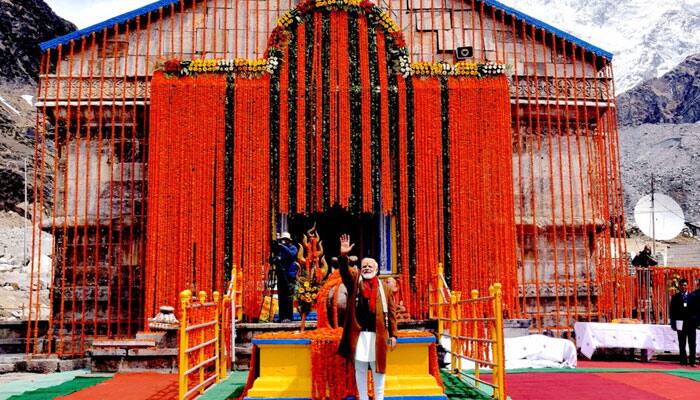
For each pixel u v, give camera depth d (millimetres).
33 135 80000
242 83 15852
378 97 15789
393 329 8875
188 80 15922
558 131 17719
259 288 15172
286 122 15672
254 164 15570
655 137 137875
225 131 15703
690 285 18391
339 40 15883
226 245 15352
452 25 17828
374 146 15594
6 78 98625
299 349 9664
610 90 18266
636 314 18781
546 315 17328
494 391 10477
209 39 17453
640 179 118938
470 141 16078
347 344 8750
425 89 16047
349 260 9375
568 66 18172
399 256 15578
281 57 15945
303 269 15914
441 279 14922
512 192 16047
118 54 17469
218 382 12141
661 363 15711
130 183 17141
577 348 16609
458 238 15758
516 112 17719
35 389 12070
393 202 15742
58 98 17125
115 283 16859
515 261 15922
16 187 64812
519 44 18016
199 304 10867
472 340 11734
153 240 15438
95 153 17250
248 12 17562
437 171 15859
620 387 11727
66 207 16688
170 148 15703
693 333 15031
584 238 17609
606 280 17594
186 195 15539
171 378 12914
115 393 11273
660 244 61219
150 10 17500
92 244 16938
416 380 9555
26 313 28203
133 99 17172
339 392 9375
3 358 15422
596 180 18047
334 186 15359
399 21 17828
